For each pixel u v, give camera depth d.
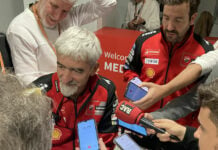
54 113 1.03
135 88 1.12
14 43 1.25
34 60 1.31
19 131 0.35
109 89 1.08
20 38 1.24
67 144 1.05
